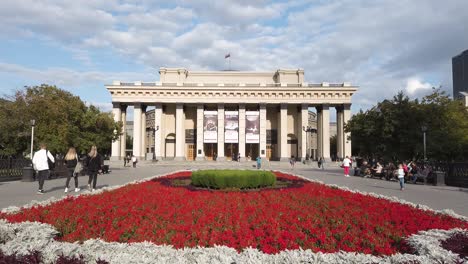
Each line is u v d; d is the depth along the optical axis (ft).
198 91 215.72
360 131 106.01
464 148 98.02
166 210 29.22
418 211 30.73
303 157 210.59
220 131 215.51
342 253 16.90
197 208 30.30
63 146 96.43
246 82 233.96
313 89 213.66
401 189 61.16
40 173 48.16
